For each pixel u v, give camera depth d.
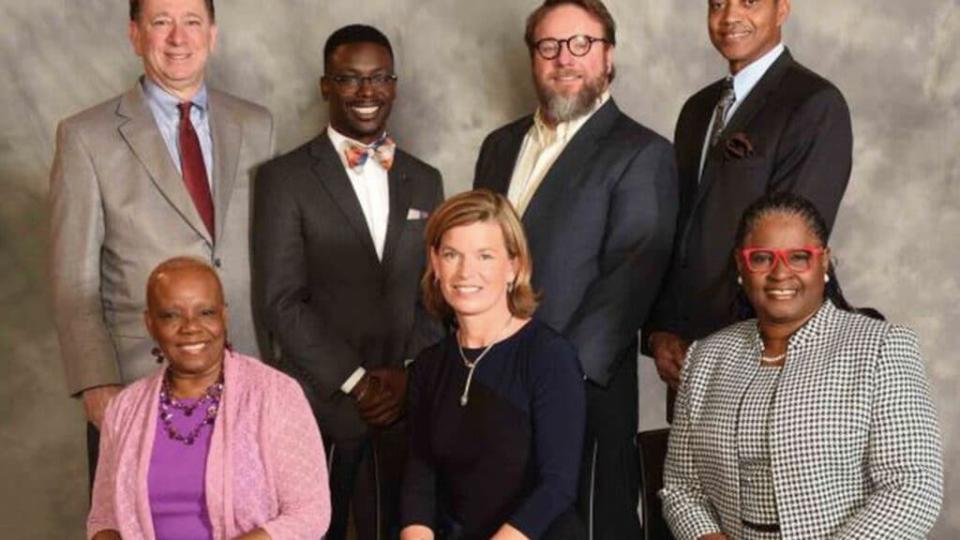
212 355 2.94
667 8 4.45
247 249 3.70
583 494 3.26
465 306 3.08
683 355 3.61
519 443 3.03
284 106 4.48
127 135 3.59
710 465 2.98
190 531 2.90
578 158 3.58
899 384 2.77
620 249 3.49
